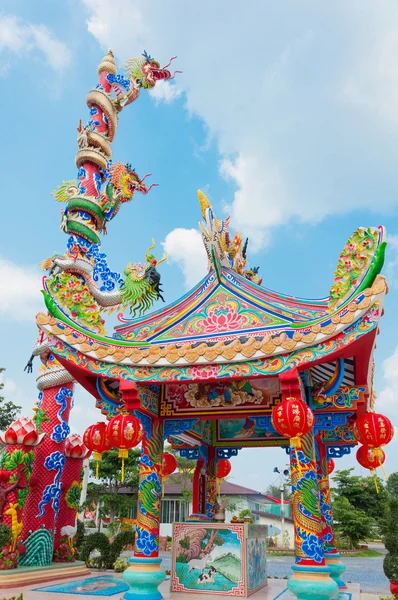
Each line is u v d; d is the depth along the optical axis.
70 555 13.27
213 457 13.05
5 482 11.16
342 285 8.23
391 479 58.66
